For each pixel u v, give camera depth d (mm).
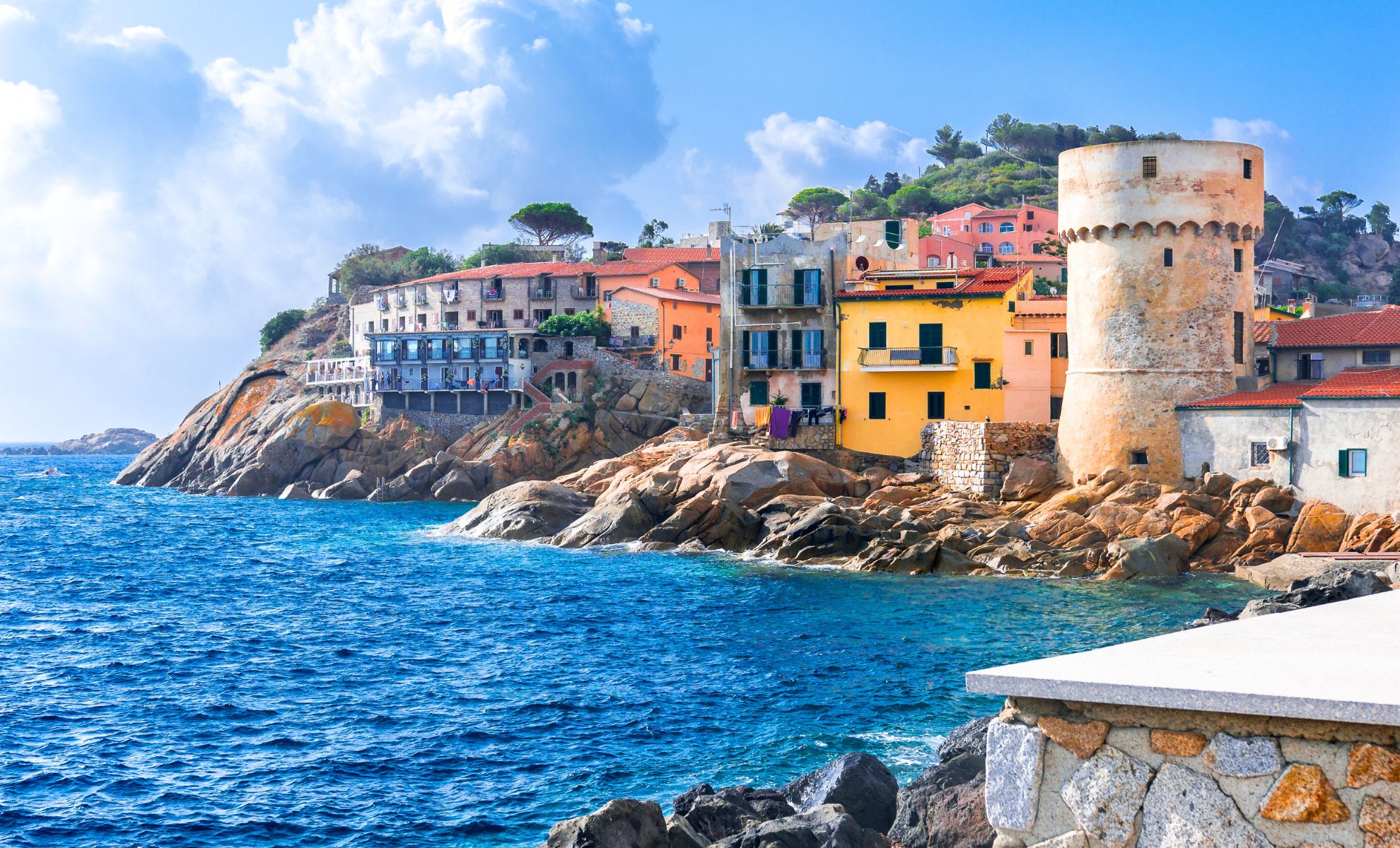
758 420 81062
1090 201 66562
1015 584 55875
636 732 31281
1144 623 45531
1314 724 7121
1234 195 65375
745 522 70688
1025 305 80312
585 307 141875
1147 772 7605
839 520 65000
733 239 81750
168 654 42906
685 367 128500
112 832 24422
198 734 31703
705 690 35812
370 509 111312
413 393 132000
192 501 126125
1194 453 63844
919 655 40125
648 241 189750
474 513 84688
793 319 80500
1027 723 8023
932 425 74750
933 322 76875
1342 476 57531
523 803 25969
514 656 42062
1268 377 67250
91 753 29781
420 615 51406
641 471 81500
